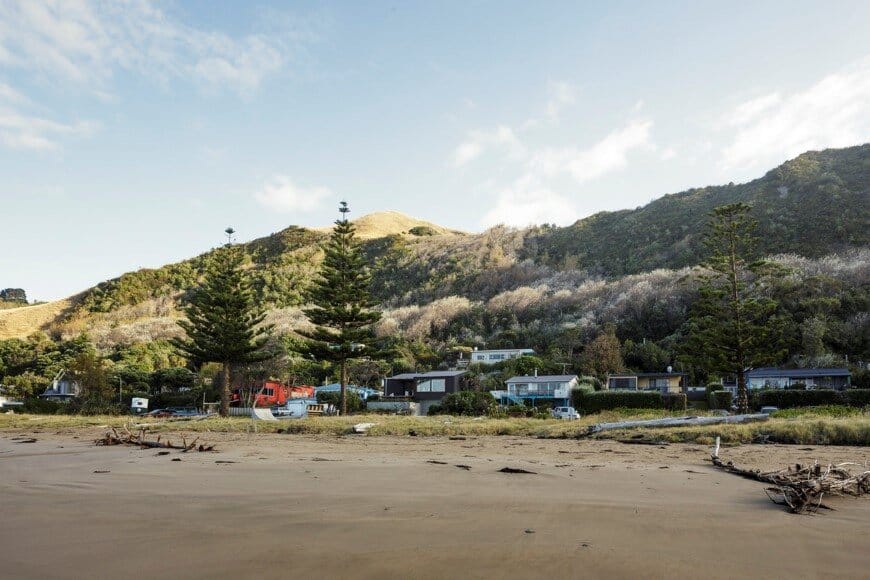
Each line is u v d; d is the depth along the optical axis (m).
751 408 29.95
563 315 61.44
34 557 3.76
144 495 5.96
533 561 3.62
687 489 6.38
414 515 4.94
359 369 50.25
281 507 5.29
